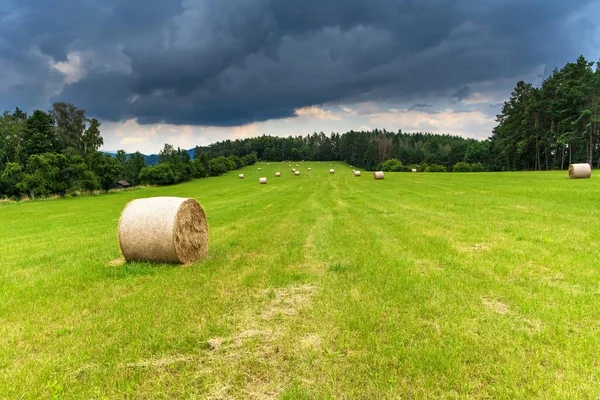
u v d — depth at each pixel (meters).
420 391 3.68
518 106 80.38
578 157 65.56
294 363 4.23
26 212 28.45
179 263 8.59
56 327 5.32
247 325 5.21
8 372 4.20
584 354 4.14
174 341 4.79
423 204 18.78
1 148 62.97
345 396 3.64
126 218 8.59
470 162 101.06
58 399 3.73
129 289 6.87
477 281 6.51
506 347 4.36
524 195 20.55
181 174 77.06
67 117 73.56
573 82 63.25
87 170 52.69
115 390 3.85
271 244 10.45
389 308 5.54
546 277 6.64
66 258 9.72
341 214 16.44
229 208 21.73
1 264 9.30
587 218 12.30
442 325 4.95
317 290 6.46
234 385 3.89
